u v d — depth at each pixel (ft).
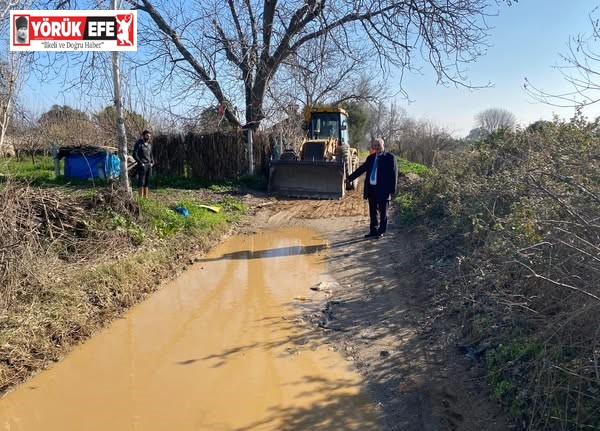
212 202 39.96
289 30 52.60
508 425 10.75
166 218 28.53
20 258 17.07
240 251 27.53
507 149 27.71
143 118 59.82
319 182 45.24
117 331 16.98
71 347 15.69
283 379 13.64
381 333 16.22
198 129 57.36
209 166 54.49
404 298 18.98
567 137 22.26
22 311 15.69
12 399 12.86
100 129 65.62
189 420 11.87
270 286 21.48
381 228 29.22
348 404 12.36
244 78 55.36
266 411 12.16
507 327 13.52
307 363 14.52
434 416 11.60
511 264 13.33
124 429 11.57
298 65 54.19
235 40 51.98
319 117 53.52
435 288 18.89
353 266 23.90
